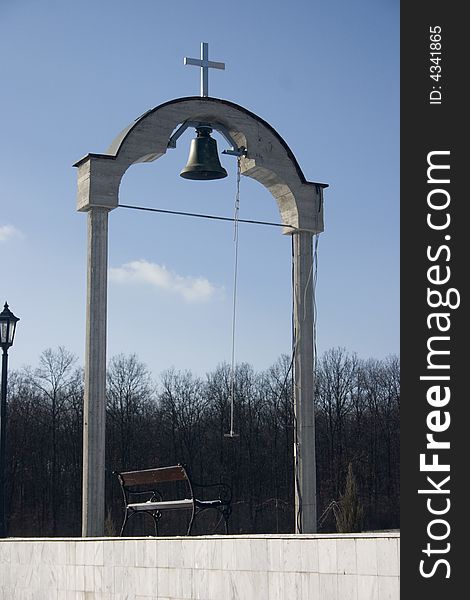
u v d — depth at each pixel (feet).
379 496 227.61
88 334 60.95
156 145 63.05
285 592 40.19
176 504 57.00
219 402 228.43
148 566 48.70
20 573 59.67
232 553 43.37
